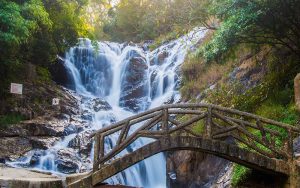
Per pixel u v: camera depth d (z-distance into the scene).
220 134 9.71
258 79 15.80
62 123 17.38
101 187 8.96
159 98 22.69
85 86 24.47
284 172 9.70
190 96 19.89
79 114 19.08
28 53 20.06
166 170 15.37
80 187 8.74
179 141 9.37
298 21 12.80
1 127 15.95
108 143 16.72
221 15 13.72
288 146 9.82
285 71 14.27
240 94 15.91
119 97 24.30
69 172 14.54
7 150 14.78
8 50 16.72
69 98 20.27
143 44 29.97
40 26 19.66
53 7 21.31
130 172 15.62
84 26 24.19
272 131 9.97
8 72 18.11
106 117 19.80
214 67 19.41
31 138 15.73
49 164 14.70
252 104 14.42
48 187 8.60
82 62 24.83
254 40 14.31
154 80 24.11
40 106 18.45
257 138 9.80
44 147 15.38
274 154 9.94
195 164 13.84
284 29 13.14
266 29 13.38
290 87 13.58
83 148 15.90
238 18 12.52
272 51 15.58
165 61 25.33
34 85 19.70
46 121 17.22
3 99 17.67
